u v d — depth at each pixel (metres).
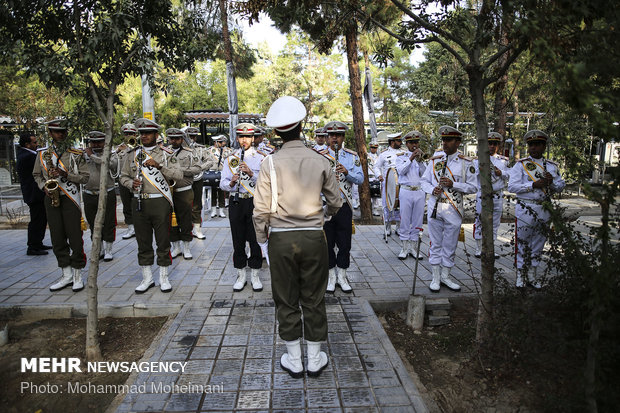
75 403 3.26
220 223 9.59
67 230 5.14
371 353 3.69
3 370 3.65
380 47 4.40
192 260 6.65
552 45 2.46
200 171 6.70
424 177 5.46
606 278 2.52
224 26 10.62
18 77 13.41
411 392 3.12
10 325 4.53
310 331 3.35
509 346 3.34
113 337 4.27
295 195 3.25
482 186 3.53
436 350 4.01
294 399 3.04
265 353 3.70
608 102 2.19
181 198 6.51
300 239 3.26
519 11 2.65
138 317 4.73
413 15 3.58
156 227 5.09
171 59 4.55
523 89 11.10
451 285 5.23
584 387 2.69
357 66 9.98
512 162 11.30
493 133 6.75
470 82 3.52
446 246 5.15
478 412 3.06
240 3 4.38
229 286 5.41
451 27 3.84
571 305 3.16
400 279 5.72
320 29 4.69
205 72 23.45
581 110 2.26
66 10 3.89
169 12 4.22
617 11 2.48
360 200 10.24
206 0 10.34
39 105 14.49
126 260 6.61
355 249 7.34
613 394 2.66
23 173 6.74
